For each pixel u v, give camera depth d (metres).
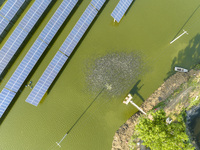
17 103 17.83
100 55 18.84
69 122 18.05
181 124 15.22
